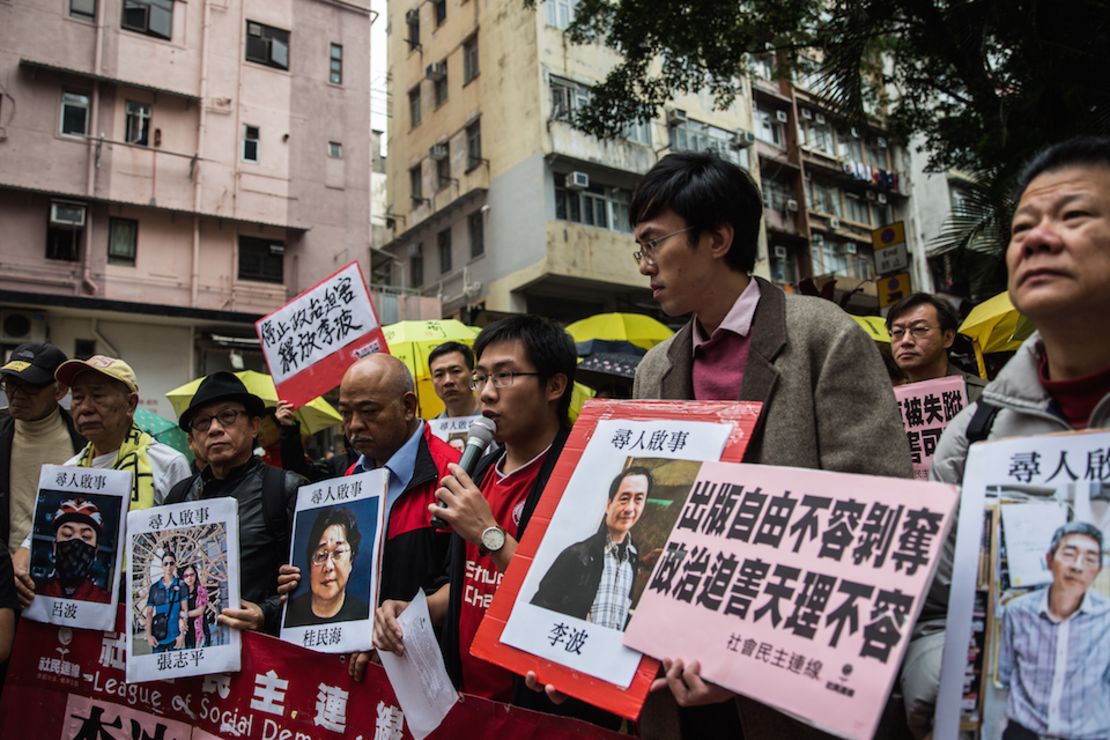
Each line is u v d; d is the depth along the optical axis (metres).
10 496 3.39
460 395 4.42
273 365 4.13
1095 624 1.11
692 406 1.71
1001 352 5.57
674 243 1.84
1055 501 1.19
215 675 2.49
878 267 10.95
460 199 18.72
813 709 1.21
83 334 13.56
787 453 1.66
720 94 12.20
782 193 21.92
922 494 1.28
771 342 1.77
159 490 3.13
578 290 17.47
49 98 13.86
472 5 19.20
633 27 10.69
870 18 7.93
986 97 7.55
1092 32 6.65
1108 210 1.21
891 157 24.73
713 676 1.34
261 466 2.82
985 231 6.94
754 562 1.41
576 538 1.70
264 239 15.69
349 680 2.25
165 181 14.70
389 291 17.23
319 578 2.32
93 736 2.69
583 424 1.89
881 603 1.22
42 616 2.81
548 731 1.84
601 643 1.53
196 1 15.55
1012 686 1.16
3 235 13.25
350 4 17.52
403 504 2.53
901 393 3.34
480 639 1.72
